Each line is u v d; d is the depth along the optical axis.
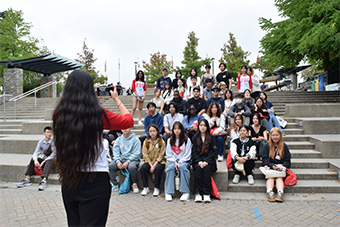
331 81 16.75
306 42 10.77
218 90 7.02
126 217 3.87
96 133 1.64
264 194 4.88
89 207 1.64
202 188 4.62
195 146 4.95
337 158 5.92
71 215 1.76
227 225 3.56
